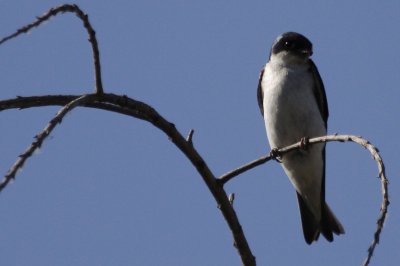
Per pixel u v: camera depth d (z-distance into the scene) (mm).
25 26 4484
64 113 4379
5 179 3598
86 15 5250
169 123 6348
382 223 4117
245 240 6832
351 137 5566
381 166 4750
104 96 5664
